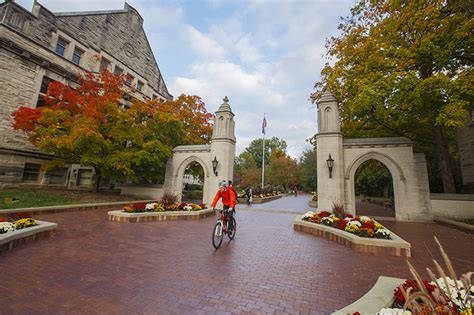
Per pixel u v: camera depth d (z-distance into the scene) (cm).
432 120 1338
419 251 634
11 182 1439
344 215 904
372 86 1076
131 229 803
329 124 1449
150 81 2708
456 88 927
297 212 1493
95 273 416
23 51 1477
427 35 1036
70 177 1852
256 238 743
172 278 405
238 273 438
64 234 692
